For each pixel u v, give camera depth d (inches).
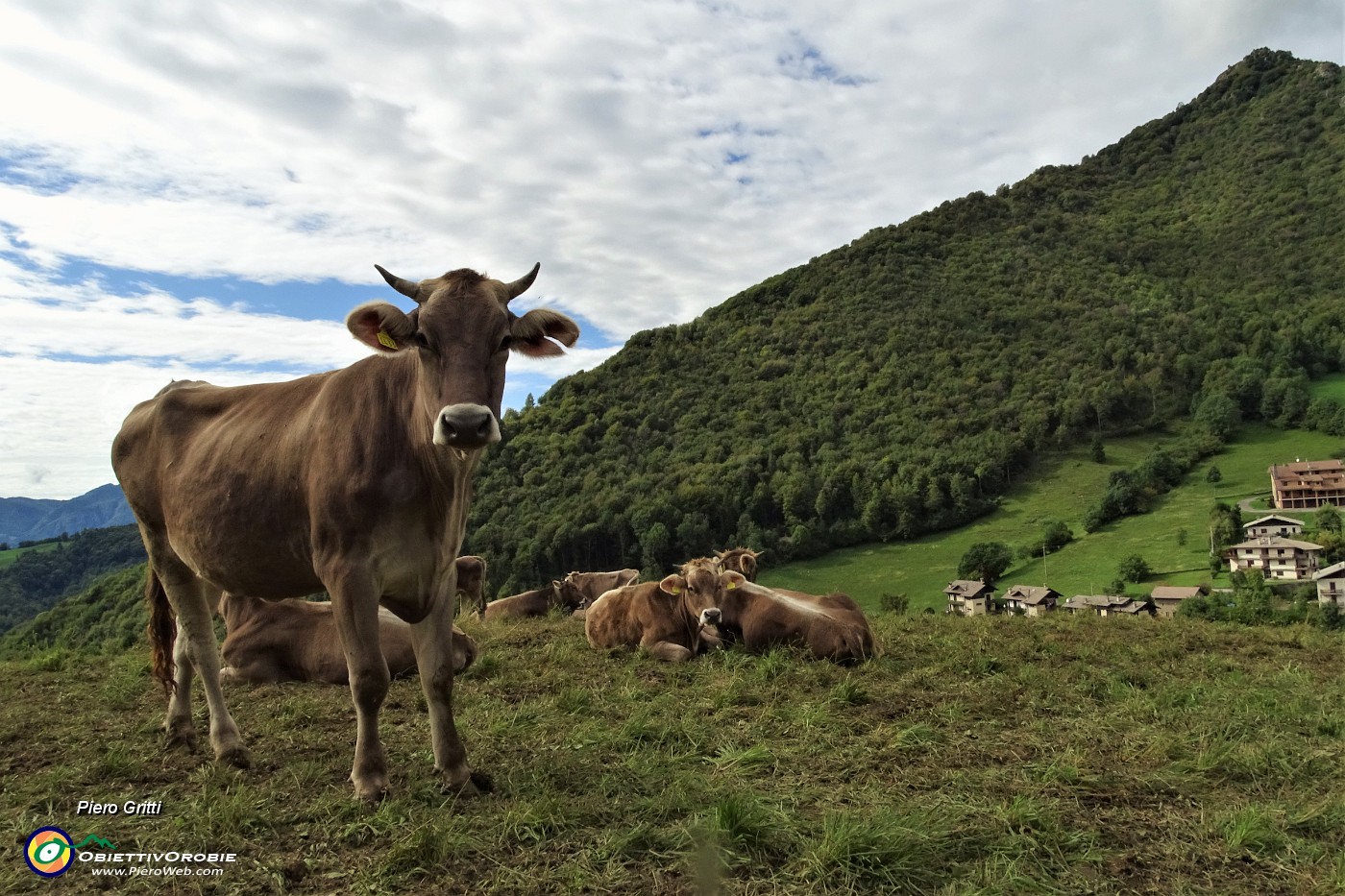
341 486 174.6
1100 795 175.2
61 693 288.7
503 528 2844.5
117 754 199.2
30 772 197.6
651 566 2578.7
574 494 3152.1
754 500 3110.2
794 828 151.9
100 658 375.9
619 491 3038.9
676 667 333.1
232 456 199.5
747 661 332.5
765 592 372.5
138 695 282.8
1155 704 253.0
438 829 145.9
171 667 220.5
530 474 3494.1
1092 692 276.2
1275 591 1952.5
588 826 156.2
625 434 3998.5
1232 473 3198.8
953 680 292.5
